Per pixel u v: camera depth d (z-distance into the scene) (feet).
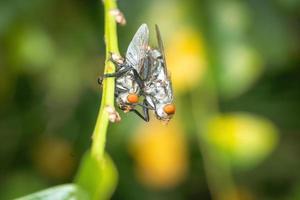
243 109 0.76
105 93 0.41
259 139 0.64
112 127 0.68
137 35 0.46
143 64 0.46
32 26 0.68
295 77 0.76
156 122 0.67
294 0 0.68
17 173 0.75
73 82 0.71
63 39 0.70
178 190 0.77
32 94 0.75
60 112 0.74
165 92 0.47
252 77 0.64
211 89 0.64
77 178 0.40
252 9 0.68
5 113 0.75
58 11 0.69
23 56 0.69
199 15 0.64
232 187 0.66
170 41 0.64
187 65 0.64
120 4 0.64
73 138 0.74
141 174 0.71
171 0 0.64
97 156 0.40
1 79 0.72
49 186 0.74
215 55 0.64
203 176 0.77
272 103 0.77
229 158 0.65
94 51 0.70
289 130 0.78
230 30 0.64
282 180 0.79
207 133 0.65
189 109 0.66
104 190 0.39
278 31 0.69
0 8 0.67
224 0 0.65
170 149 0.67
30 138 0.76
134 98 0.46
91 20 0.70
